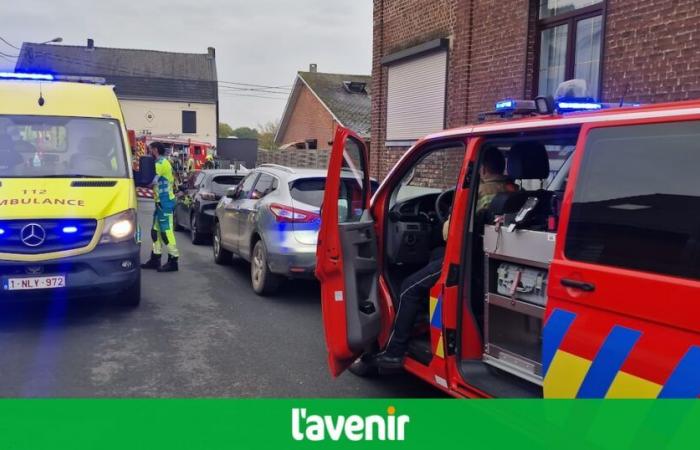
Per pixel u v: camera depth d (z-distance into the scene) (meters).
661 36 7.40
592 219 2.90
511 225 3.56
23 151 6.76
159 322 6.50
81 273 6.09
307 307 7.21
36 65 45.12
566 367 2.94
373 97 14.55
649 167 2.70
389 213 4.77
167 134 46.38
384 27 14.02
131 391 4.64
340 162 4.09
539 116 3.53
